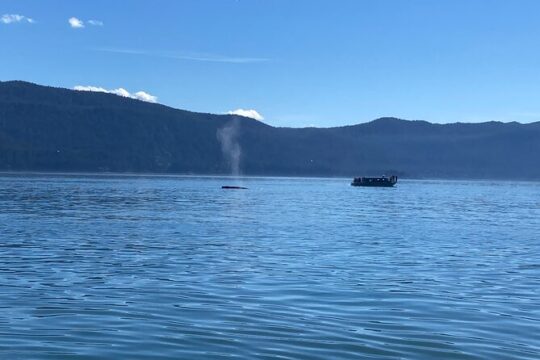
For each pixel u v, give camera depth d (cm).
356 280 2695
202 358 1603
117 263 3072
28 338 1741
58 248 3622
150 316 1997
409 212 7750
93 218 5791
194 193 12825
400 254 3594
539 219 6862
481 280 2770
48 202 8231
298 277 2739
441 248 3944
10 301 2191
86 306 2125
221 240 4144
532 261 3400
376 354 1655
